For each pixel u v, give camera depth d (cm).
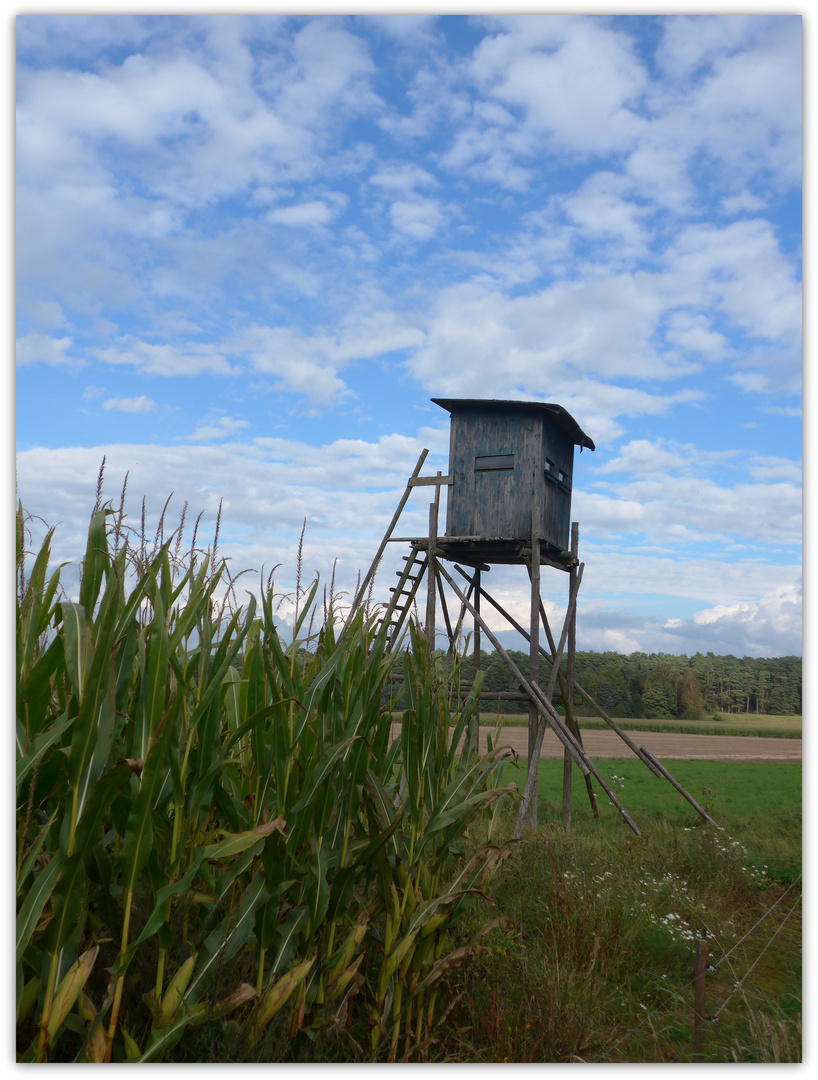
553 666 1375
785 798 1912
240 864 297
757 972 595
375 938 381
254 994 284
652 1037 455
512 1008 438
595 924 594
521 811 823
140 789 251
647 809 1554
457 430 1419
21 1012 233
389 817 366
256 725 328
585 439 1541
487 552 1440
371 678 378
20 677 252
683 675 10162
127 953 248
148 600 300
